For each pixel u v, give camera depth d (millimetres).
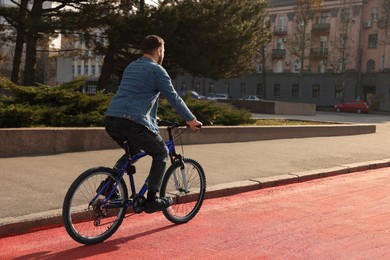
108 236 4832
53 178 7188
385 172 10102
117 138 4742
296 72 66438
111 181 4715
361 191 7836
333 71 62500
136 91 4605
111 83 28906
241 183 7582
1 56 35562
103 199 4680
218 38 20922
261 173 8633
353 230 5438
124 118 4547
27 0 21922
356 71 60719
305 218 5953
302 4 59531
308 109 34094
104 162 8828
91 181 4621
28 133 9164
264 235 5188
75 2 20406
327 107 59844
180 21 19938
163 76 4664
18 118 9883
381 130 21078
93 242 4691
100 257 4355
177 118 12656
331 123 20078
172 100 4723
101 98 11914
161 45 4926
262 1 23984
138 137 4637
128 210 5812
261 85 69125
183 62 21297
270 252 4625
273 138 14469
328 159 10859
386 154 12219
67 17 19000
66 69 15711
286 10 67500
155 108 4859
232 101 34062
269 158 10547
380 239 5109
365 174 9750
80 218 4621
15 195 6047
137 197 4930
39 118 10242
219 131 12852
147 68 4668
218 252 4590
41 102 11320
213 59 21672
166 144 5289
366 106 51188
